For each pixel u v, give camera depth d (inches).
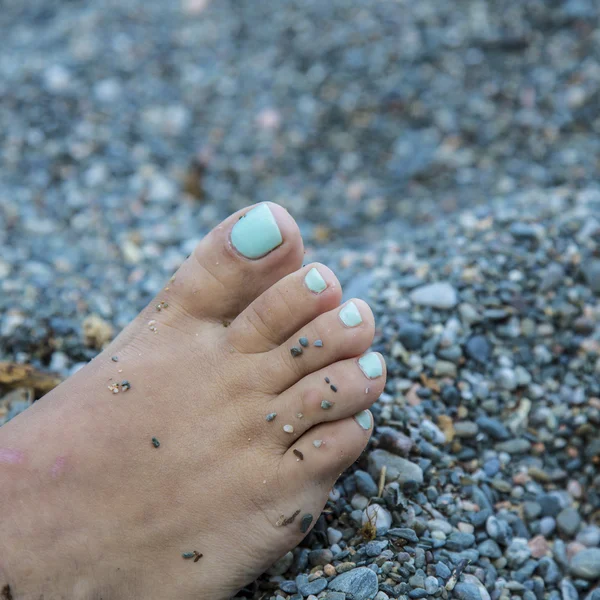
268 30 31.9
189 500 15.8
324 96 29.0
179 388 16.3
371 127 27.9
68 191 23.8
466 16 31.4
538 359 18.5
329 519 16.3
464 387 18.0
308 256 21.7
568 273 19.4
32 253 21.4
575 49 29.5
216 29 31.9
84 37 30.3
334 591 15.3
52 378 17.9
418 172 26.0
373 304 19.1
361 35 31.1
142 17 32.0
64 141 25.1
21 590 15.3
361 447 15.9
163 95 28.2
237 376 16.3
